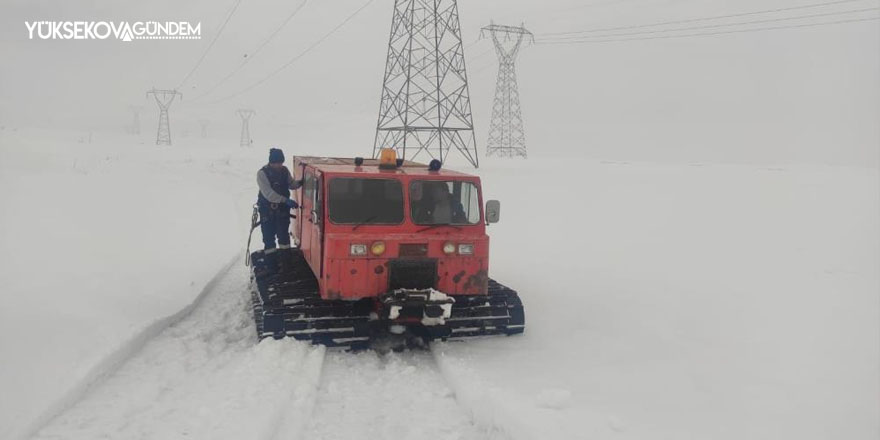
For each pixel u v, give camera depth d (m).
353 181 6.62
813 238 13.02
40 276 7.69
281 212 8.03
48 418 4.38
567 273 10.42
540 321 7.65
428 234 6.65
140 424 4.38
